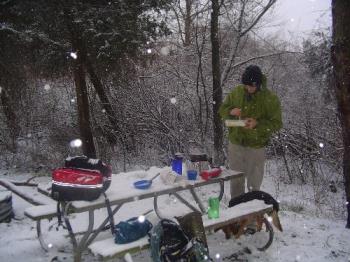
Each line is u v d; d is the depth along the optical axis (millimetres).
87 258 4168
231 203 4730
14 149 9859
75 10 7746
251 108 4828
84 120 8750
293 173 8852
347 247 4504
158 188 4102
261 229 4832
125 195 3865
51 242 4594
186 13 10500
